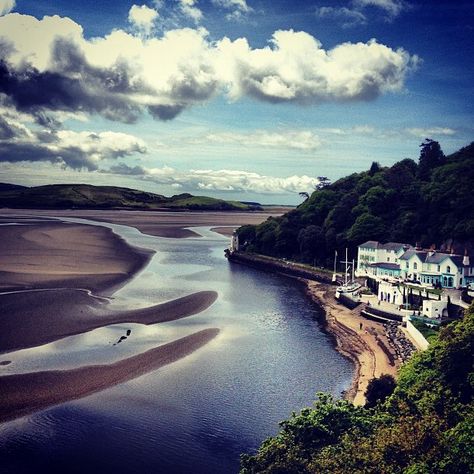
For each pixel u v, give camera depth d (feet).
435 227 359.87
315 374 174.70
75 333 206.18
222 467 118.11
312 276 384.68
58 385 156.04
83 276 333.21
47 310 238.48
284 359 189.78
